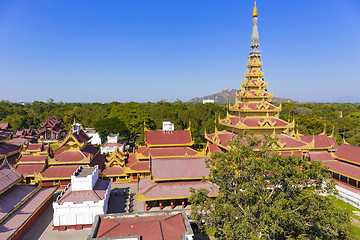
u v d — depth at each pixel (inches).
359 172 1941.4
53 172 2001.7
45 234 1398.9
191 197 1278.3
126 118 3978.8
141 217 1193.4
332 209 1029.8
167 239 1024.2
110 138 3120.1
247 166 1146.7
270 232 1115.3
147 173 2234.3
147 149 2361.0
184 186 1640.0
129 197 1833.2
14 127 5477.4
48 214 1631.4
